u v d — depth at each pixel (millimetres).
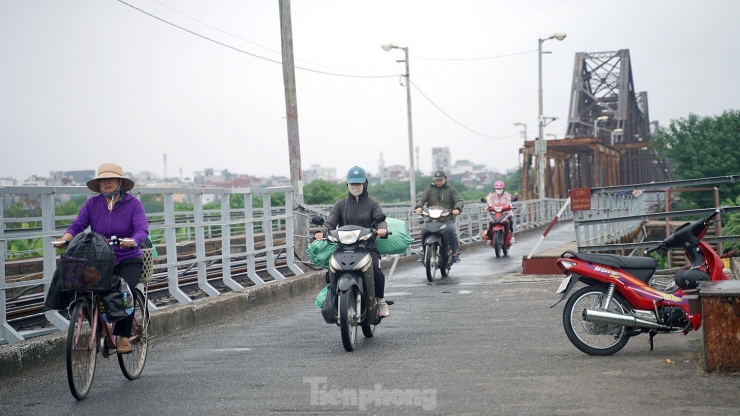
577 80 107875
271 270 14727
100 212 7258
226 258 12914
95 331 6703
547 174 71625
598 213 18766
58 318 8922
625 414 5355
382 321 10562
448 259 16578
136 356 7387
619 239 22109
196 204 12102
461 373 6922
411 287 15000
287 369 7457
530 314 10586
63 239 7047
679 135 64812
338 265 8414
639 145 85375
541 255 16062
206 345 9297
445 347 8320
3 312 8289
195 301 11594
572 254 7730
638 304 7496
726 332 6496
